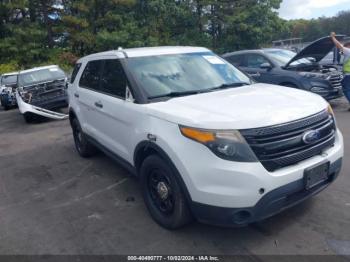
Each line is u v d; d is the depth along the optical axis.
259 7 29.77
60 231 3.75
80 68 5.73
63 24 29.02
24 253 3.40
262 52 9.40
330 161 3.24
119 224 3.78
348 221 3.45
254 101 3.34
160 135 3.24
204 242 3.30
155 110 3.40
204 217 3.03
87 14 28.95
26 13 29.47
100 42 27.78
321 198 3.94
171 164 3.15
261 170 2.80
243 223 2.91
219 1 30.36
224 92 3.82
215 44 31.53
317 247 3.08
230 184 2.81
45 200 4.62
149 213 3.90
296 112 3.07
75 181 5.18
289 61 8.59
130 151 3.95
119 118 4.04
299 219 3.54
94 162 5.96
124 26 28.39
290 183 2.92
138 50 4.47
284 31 35.44
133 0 28.47
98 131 5.00
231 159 2.81
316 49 8.41
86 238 3.56
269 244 3.18
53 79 11.57
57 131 9.09
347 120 7.34
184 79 4.11
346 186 4.20
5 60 27.77
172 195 3.32
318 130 3.13
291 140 2.96
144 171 3.63
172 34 31.48
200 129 2.91
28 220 4.08
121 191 4.66
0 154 7.32
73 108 5.89
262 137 2.85
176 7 29.73
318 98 3.54
